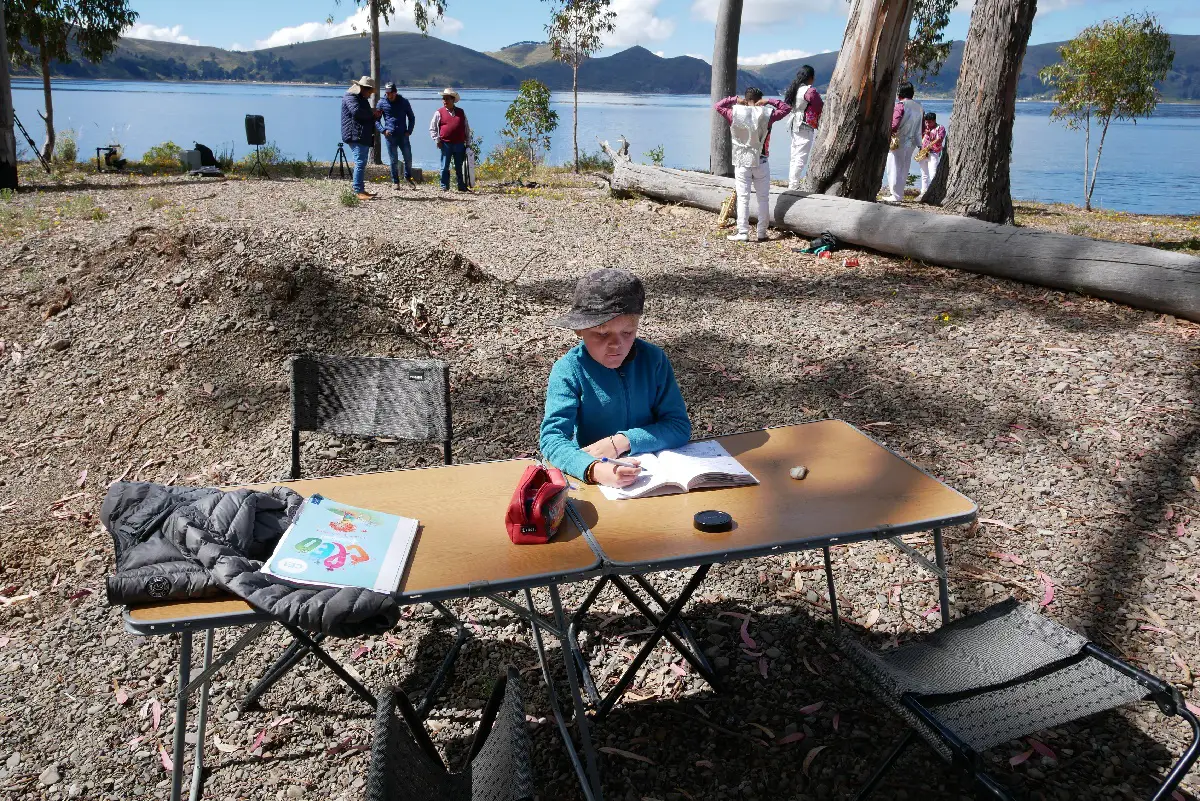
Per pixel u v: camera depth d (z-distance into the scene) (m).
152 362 5.74
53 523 4.29
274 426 5.07
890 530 2.28
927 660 2.36
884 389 5.51
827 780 2.59
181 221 9.77
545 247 9.38
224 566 1.97
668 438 2.80
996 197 11.20
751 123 9.33
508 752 1.47
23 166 16.98
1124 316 6.76
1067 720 2.06
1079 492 4.19
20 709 3.04
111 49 18.92
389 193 13.21
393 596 1.98
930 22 21.58
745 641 3.26
